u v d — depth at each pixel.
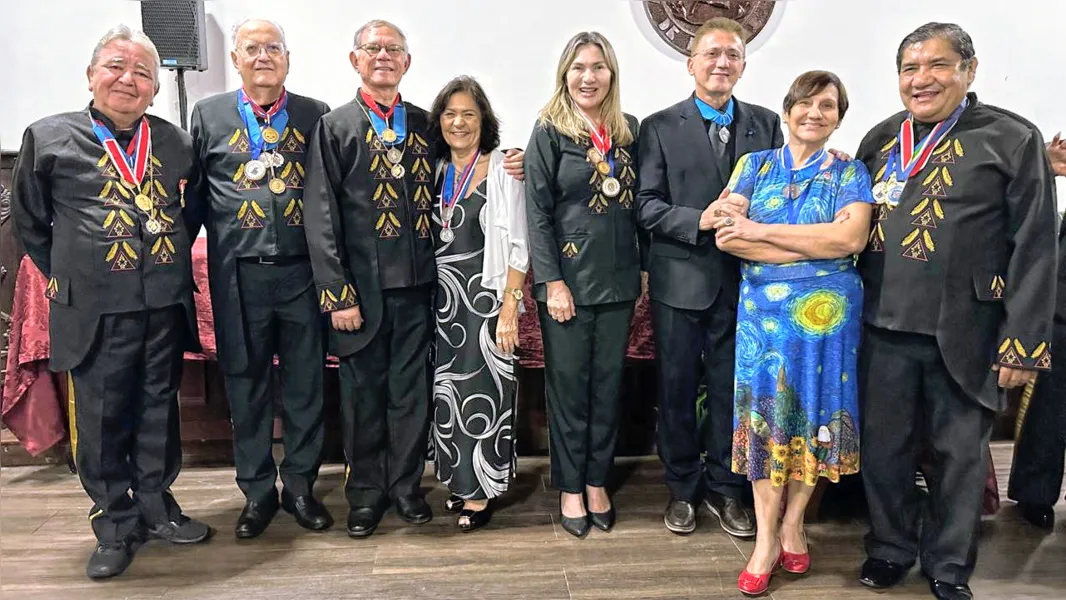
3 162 2.42
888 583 1.79
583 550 1.99
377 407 2.06
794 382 1.70
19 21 2.84
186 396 2.54
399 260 1.93
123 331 1.81
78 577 1.88
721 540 2.05
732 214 1.73
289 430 2.11
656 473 2.54
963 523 1.72
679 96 3.15
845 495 2.26
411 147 1.94
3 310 2.45
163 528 2.02
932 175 1.62
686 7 3.07
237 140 1.88
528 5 3.06
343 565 1.91
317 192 1.86
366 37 1.85
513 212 1.94
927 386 1.72
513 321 1.99
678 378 2.03
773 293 1.70
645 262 2.10
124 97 1.74
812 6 3.12
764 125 1.98
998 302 1.63
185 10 2.73
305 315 2.00
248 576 1.87
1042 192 1.54
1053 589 1.83
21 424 2.45
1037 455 2.14
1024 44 3.12
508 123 3.13
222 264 1.91
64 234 1.76
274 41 1.84
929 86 1.58
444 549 2.00
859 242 1.64
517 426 2.68
